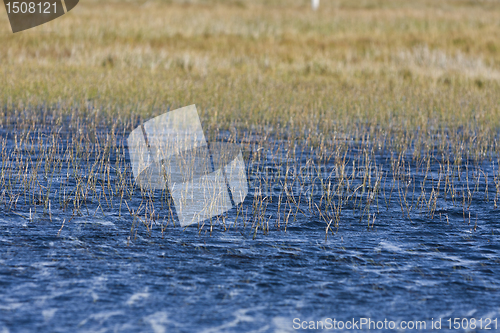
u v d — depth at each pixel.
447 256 24.41
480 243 26.02
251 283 21.44
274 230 27.36
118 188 33.38
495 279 22.14
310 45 118.19
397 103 68.94
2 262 22.48
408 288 21.30
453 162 43.59
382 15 150.88
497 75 93.12
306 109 62.00
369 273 22.53
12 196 31.03
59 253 23.64
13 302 19.39
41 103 64.00
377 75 95.19
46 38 109.75
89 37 114.19
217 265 22.98
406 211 30.88
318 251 24.73
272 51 111.88
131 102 64.81
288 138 49.38
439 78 92.25
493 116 62.31
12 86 68.81
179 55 103.62
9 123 53.78
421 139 51.72
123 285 20.94
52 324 18.09
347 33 129.38
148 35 119.75
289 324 18.61
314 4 169.50
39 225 26.91
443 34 126.19
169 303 19.73
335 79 91.62
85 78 78.06
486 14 154.62
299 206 31.38
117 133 50.12
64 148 43.97
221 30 128.12
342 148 46.66
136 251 24.16
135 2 167.50
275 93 73.19
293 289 21.05
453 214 30.42
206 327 18.23
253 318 18.89
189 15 143.75
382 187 35.78
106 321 18.39
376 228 27.98
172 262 23.14
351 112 64.12
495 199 31.88
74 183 34.31
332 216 29.75
